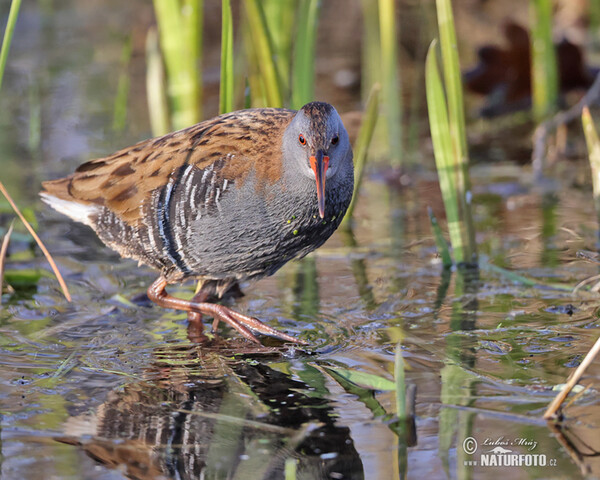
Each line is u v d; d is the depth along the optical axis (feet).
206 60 62.08
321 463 19.31
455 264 32.78
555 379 22.88
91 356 25.39
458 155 31.83
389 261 33.47
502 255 33.32
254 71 39.06
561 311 27.84
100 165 29.63
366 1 51.96
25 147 47.62
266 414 21.53
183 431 20.71
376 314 28.27
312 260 33.99
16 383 23.36
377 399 22.27
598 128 48.62
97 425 21.02
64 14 75.66
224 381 23.54
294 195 26.73
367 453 19.60
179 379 23.68
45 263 33.40
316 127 26.02
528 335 25.94
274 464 19.30
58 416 21.47
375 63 52.01
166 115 41.47
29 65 62.49
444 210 39.27
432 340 25.88
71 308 29.43
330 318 28.14
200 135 27.81
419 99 55.26
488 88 54.54
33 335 26.99
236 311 28.63
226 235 27.25
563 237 34.91
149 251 28.48
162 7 37.09
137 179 28.14
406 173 44.62
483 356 24.56
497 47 54.13
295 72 35.29
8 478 18.54
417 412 21.30
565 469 18.71
